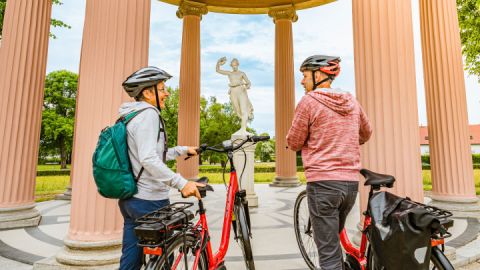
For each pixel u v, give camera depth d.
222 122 35.88
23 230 5.74
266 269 3.75
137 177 2.10
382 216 2.06
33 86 6.59
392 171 3.83
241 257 4.20
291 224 6.18
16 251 4.51
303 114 2.53
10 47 6.41
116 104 3.85
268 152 38.72
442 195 7.28
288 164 13.43
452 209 6.92
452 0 7.72
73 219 3.84
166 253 1.85
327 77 2.63
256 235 5.36
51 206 8.19
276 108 13.98
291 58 14.19
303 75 2.77
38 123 6.70
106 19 3.95
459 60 7.57
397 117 3.86
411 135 3.85
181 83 13.33
